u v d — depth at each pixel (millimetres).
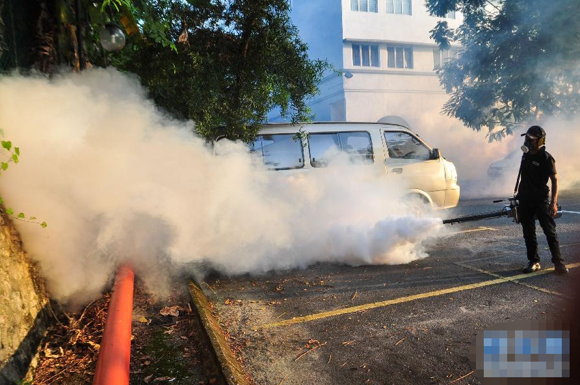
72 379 2506
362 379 2580
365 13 18578
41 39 3566
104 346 2223
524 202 4418
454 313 3479
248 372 2686
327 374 2650
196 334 3148
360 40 18391
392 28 19031
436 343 2980
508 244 5766
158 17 4734
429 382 2516
